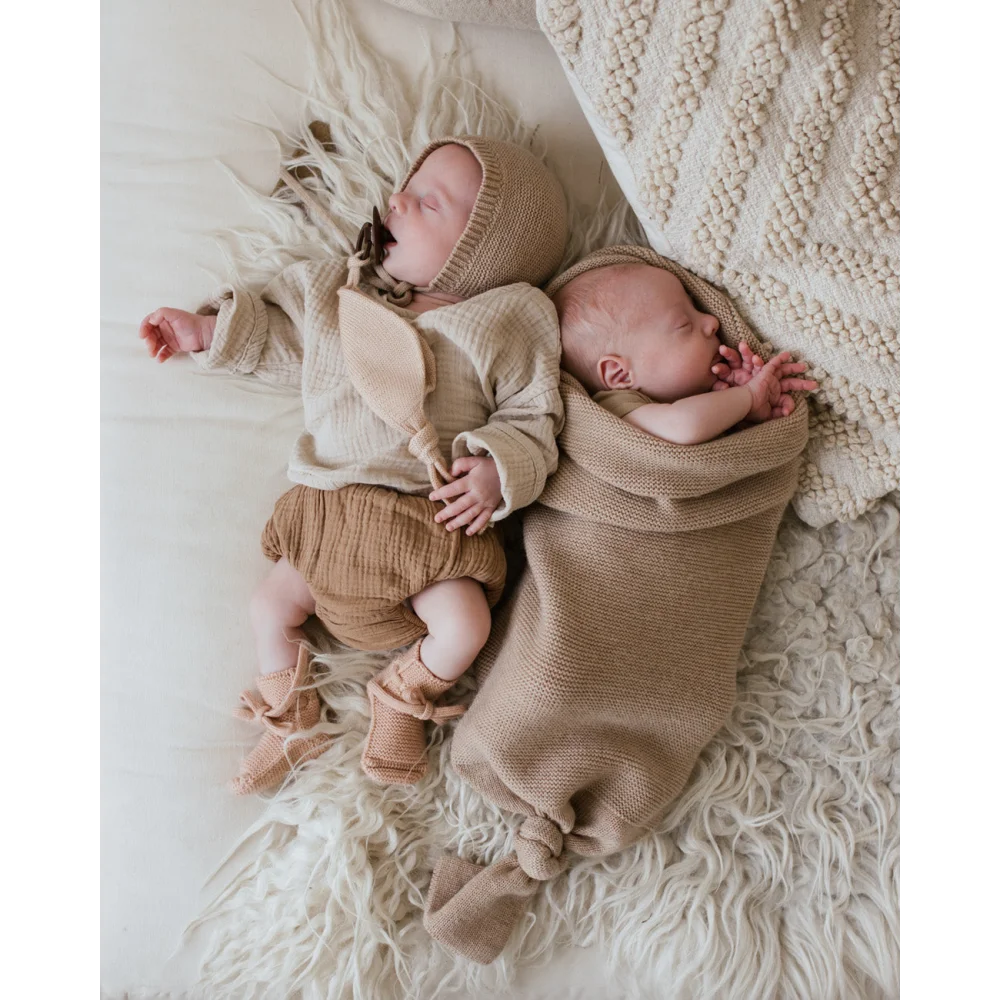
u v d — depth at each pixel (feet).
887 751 4.00
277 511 3.86
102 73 4.01
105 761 3.85
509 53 4.23
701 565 3.82
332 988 3.67
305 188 4.13
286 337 3.99
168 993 3.73
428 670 3.79
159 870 3.79
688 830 3.99
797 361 3.80
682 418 3.61
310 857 3.79
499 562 3.82
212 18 4.04
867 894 3.89
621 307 3.77
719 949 3.80
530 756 3.74
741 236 3.67
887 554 4.09
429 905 3.81
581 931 3.90
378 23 4.16
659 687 3.80
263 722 3.84
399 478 3.75
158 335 3.91
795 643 4.08
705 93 3.48
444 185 3.79
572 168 4.26
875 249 3.60
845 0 3.41
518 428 3.69
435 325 3.74
